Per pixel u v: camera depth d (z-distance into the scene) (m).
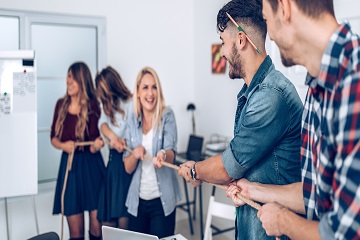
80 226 3.00
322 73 0.83
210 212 2.30
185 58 4.23
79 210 2.95
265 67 1.24
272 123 1.16
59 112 3.03
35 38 3.46
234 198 1.27
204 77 4.09
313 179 0.98
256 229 1.25
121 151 2.69
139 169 2.54
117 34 3.81
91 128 2.99
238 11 1.22
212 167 1.32
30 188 2.82
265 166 1.23
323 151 0.86
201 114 4.18
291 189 1.16
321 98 0.90
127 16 3.85
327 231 0.81
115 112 2.88
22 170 2.80
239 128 1.30
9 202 3.37
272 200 1.18
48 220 3.56
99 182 3.01
